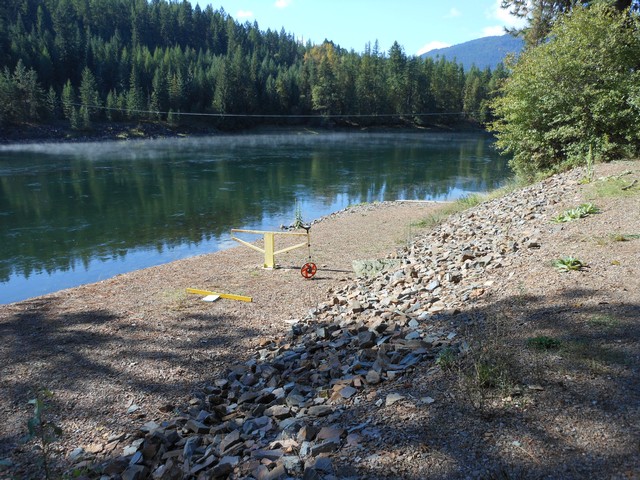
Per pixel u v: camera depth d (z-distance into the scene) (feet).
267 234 39.78
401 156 180.65
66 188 103.19
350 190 103.86
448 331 17.56
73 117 252.42
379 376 15.39
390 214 66.03
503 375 12.81
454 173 132.26
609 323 14.93
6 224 70.79
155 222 72.13
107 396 19.15
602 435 10.27
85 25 470.39
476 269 24.76
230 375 20.29
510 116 53.01
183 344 24.38
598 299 16.92
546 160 52.75
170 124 295.07
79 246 58.59
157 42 514.68
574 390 11.98
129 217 75.82
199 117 317.63
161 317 28.58
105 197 93.35
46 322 28.35
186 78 345.92
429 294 23.82
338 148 215.10
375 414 12.96
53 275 47.29
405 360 16.12
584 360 13.15
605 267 19.97
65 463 14.90
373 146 228.84
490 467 9.91
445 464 10.25
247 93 335.26
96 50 361.30
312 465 11.05
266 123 342.64
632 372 12.28
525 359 13.73
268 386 18.34
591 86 46.65
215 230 66.33
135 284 36.65
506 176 124.98
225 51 549.13
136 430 16.48
